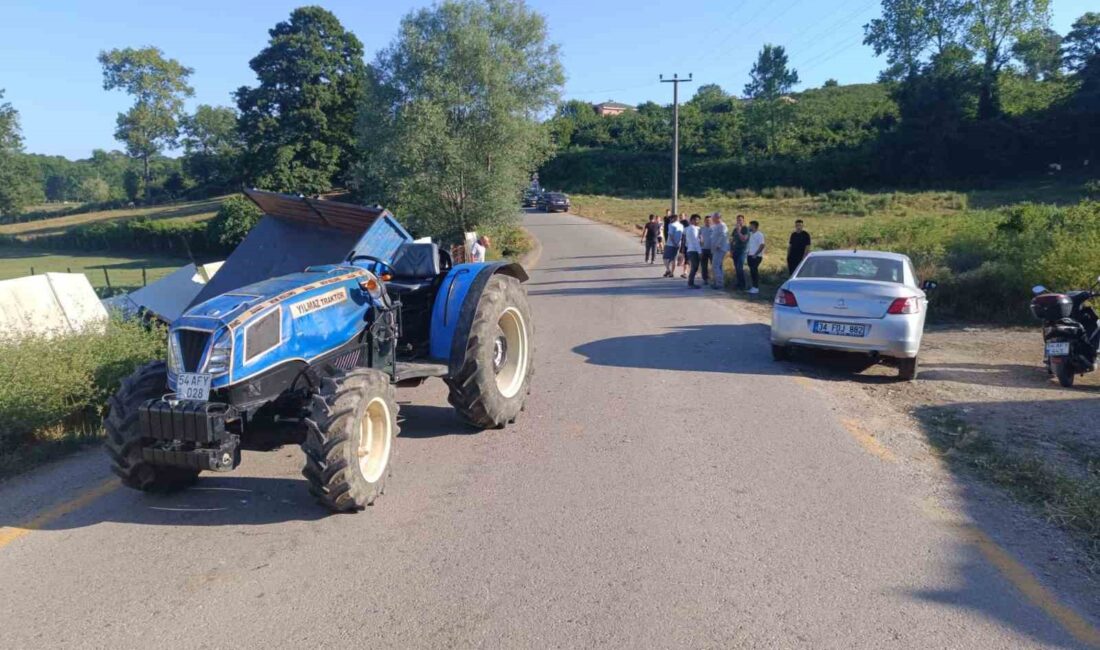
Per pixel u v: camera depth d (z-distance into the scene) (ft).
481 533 15.94
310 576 14.26
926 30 238.68
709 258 58.80
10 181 268.82
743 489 18.08
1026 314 42.01
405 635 12.22
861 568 14.12
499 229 95.55
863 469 19.31
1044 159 227.40
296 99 191.21
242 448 19.47
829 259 33.01
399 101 93.15
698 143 293.02
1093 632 11.97
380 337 20.58
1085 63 227.81
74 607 13.34
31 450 21.72
